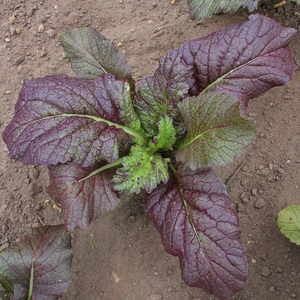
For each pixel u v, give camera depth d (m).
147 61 0.62
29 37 0.66
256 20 0.46
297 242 0.49
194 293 0.52
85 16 0.65
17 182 0.59
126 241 0.55
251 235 0.54
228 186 0.55
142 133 0.50
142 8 0.64
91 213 0.44
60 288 0.44
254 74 0.47
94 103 0.45
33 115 0.44
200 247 0.44
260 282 0.52
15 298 0.44
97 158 0.43
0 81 0.64
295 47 0.58
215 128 0.43
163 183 0.48
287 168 0.54
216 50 0.47
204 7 0.52
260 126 0.56
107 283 0.54
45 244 0.45
